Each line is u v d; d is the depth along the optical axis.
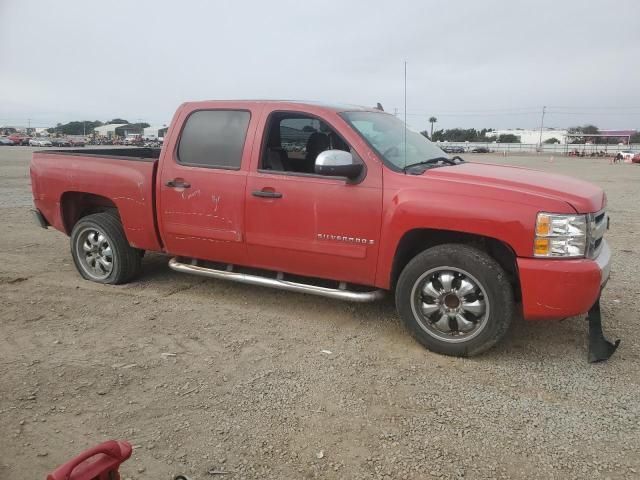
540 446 2.99
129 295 5.47
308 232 4.52
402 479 2.71
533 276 3.76
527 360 4.06
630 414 3.30
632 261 7.06
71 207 6.07
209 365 3.94
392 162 4.37
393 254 4.23
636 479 2.72
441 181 4.09
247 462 2.84
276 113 4.80
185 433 3.09
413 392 3.57
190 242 5.17
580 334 4.54
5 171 22.23
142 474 2.73
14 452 2.90
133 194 5.36
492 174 4.39
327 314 4.99
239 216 4.82
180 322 4.77
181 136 5.16
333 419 3.24
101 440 3.02
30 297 5.37
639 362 4.02
